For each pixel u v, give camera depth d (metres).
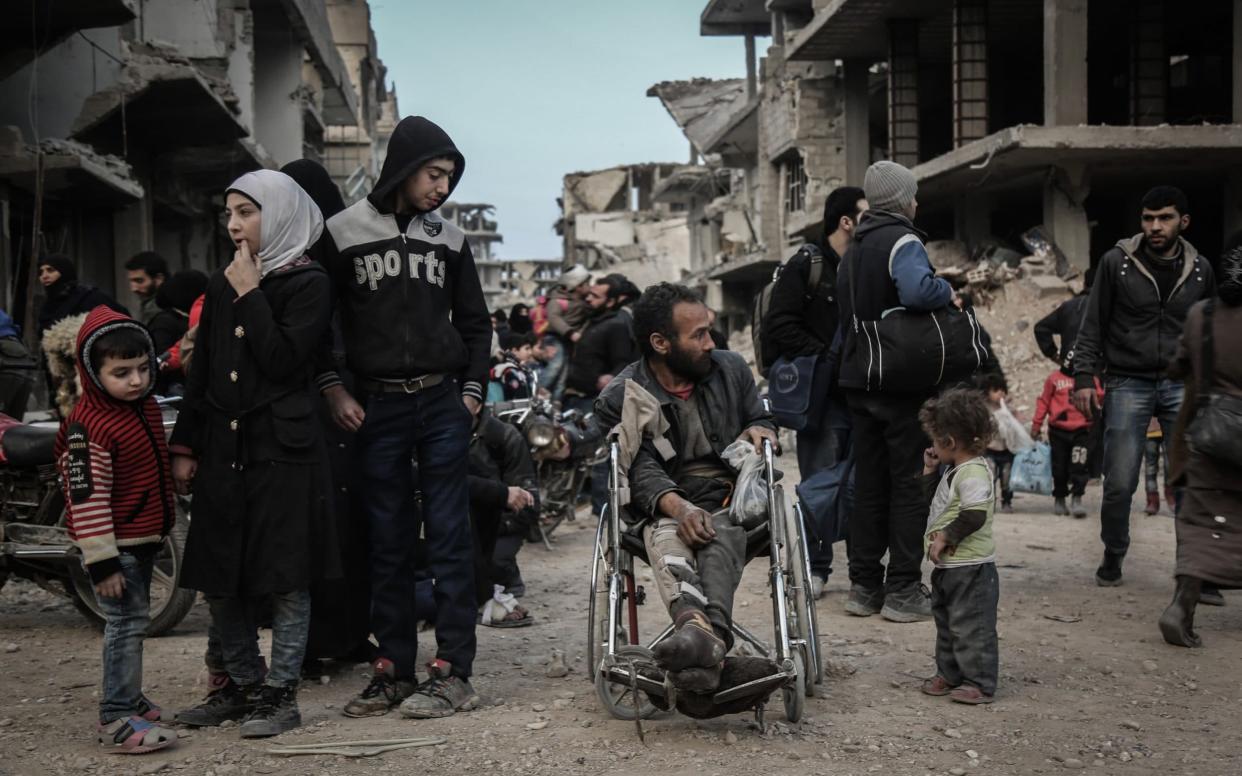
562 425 9.77
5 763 4.26
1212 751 4.26
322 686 5.42
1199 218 26.45
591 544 9.98
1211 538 5.77
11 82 15.18
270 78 28.81
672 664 4.01
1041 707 4.84
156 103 17.33
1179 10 25.03
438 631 4.96
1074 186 20.91
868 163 30.12
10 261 15.17
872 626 6.42
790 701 4.53
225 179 22.23
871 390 6.39
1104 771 4.05
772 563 4.57
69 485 4.34
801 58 29.61
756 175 41.47
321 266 4.71
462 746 4.36
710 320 4.91
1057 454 11.03
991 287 21.56
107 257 17.88
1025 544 9.17
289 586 4.44
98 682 5.52
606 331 10.20
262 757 4.29
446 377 5.00
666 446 4.86
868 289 6.45
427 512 5.00
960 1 22.61
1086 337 7.13
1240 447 5.54
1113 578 7.39
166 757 4.31
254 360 4.48
